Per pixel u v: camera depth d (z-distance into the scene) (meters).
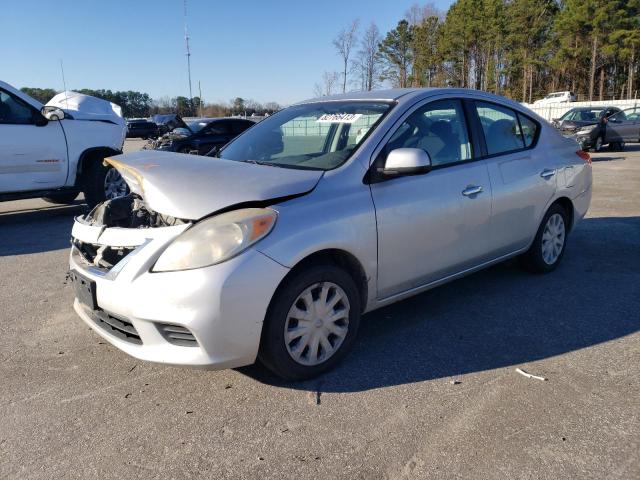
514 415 2.75
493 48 61.06
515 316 4.02
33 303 4.50
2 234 7.20
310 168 3.34
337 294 3.11
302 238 2.87
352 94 4.16
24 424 2.73
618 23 52.22
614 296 4.41
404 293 3.57
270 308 2.85
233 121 17.92
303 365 3.03
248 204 2.85
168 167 3.29
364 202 3.20
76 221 3.54
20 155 7.53
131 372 3.26
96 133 8.27
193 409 2.85
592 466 2.36
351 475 2.33
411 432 2.62
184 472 2.37
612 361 3.30
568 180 4.85
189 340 2.75
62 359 3.45
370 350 3.50
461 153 3.96
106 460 2.46
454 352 3.46
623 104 33.50
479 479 2.29
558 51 58.09
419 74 60.50
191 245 2.72
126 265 2.83
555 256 4.99
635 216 7.54
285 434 2.62
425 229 3.54
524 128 4.62
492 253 4.20
